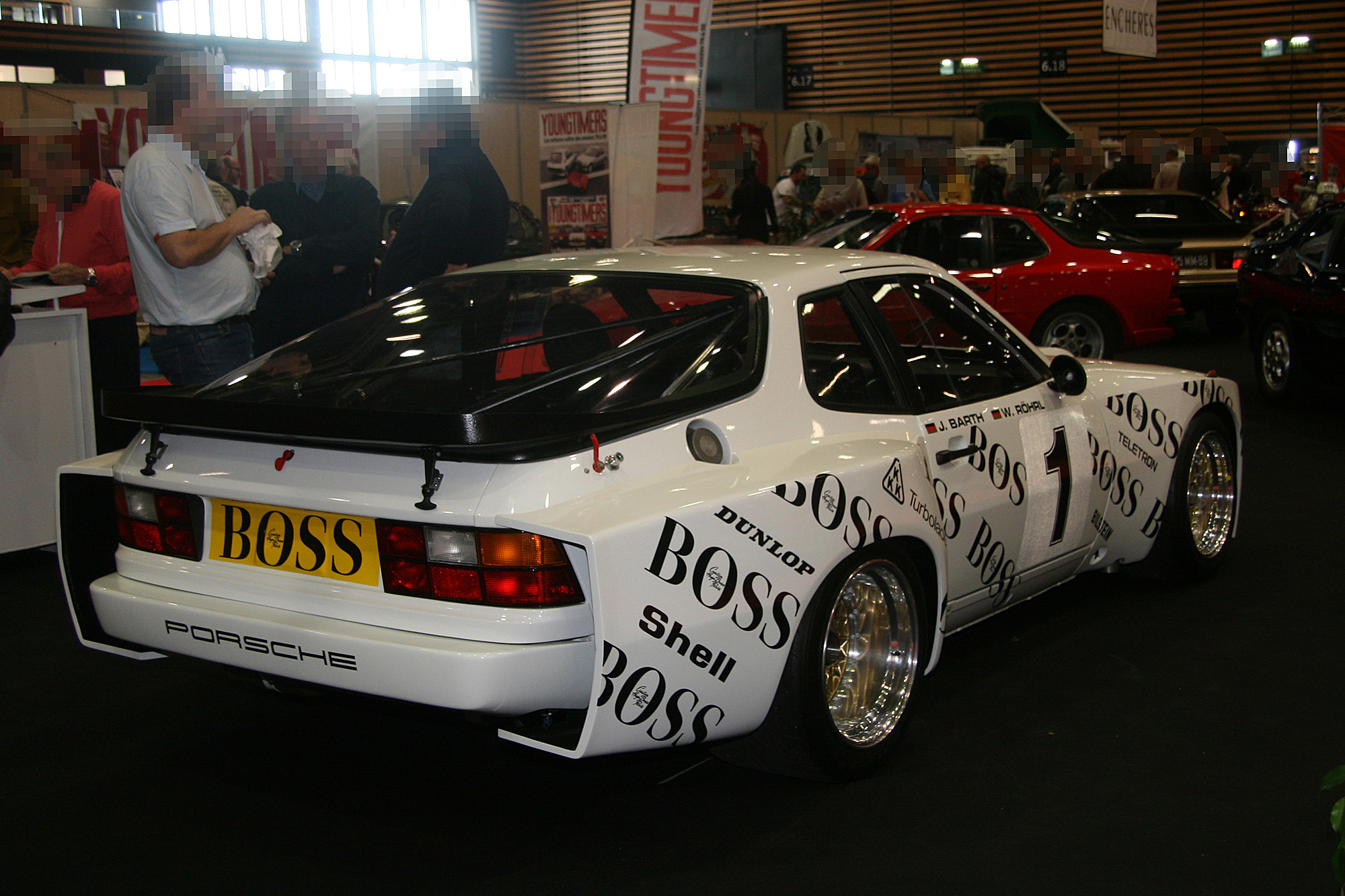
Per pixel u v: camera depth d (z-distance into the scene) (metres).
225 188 6.78
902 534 3.00
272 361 3.31
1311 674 3.77
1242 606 4.44
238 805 2.99
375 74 20.84
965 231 9.54
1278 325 8.73
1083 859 2.66
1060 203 12.49
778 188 14.37
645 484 2.57
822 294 3.23
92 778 3.15
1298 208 16.78
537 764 3.23
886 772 3.13
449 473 2.47
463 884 2.59
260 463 2.72
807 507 2.77
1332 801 2.93
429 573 2.47
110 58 11.09
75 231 5.38
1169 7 20.73
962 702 3.60
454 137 5.06
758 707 2.72
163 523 2.87
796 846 2.75
